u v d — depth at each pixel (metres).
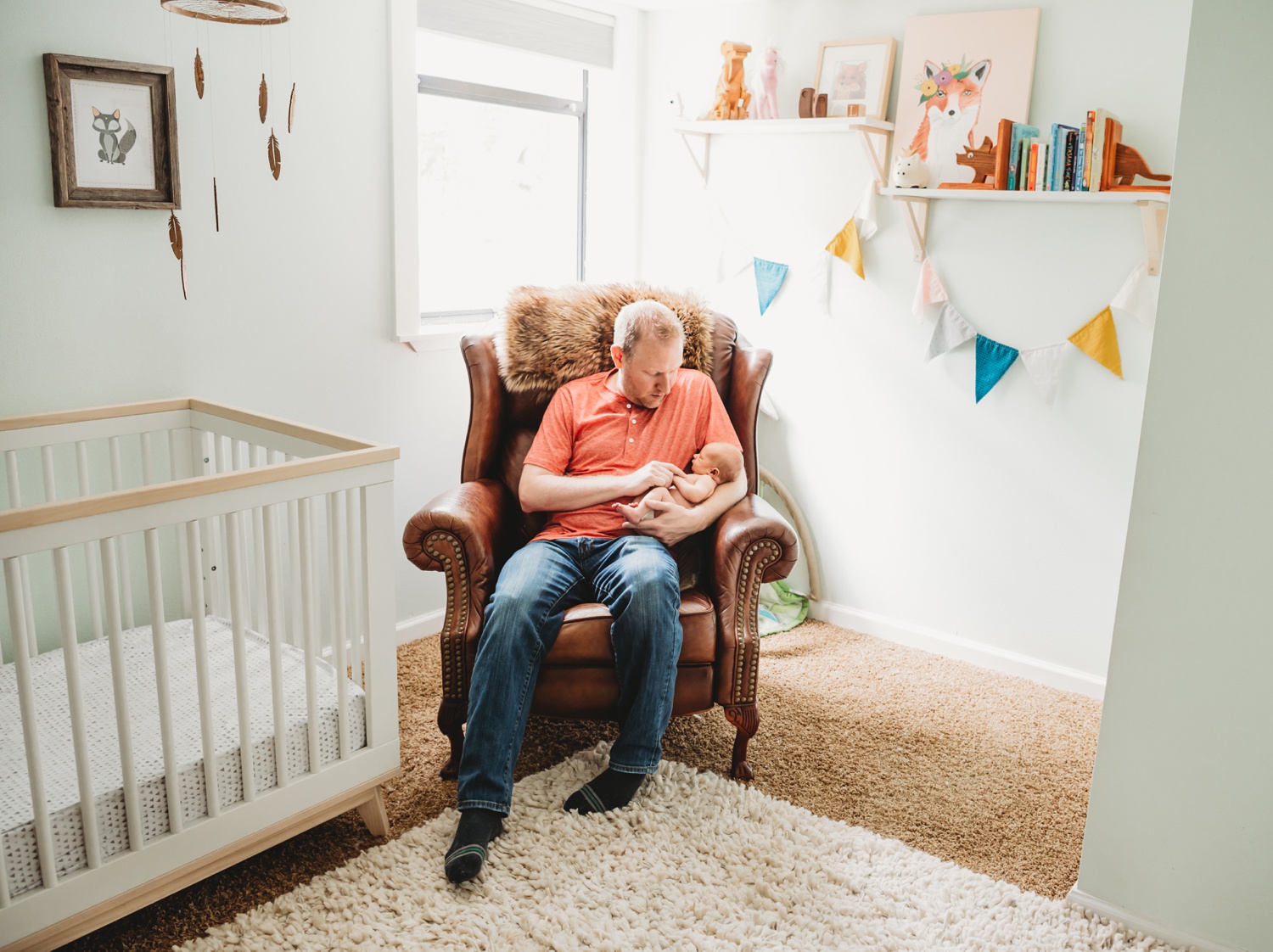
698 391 2.37
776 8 2.98
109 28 2.01
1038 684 2.77
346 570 2.60
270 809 1.74
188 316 2.26
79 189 2.00
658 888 1.78
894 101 2.78
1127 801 1.73
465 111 2.99
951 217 2.74
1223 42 1.47
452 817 1.98
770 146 3.07
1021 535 2.79
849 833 1.98
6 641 2.05
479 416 2.41
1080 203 2.52
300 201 2.42
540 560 2.10
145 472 2.14
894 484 3.01
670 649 1.99
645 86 3.32
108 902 1.54
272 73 2.31
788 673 2.79
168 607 2.31
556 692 2.05
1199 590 1.61
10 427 1.90
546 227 3.33
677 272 3.37
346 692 1.83
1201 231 1.53
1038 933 1.71
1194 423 1.58
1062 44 2.49
